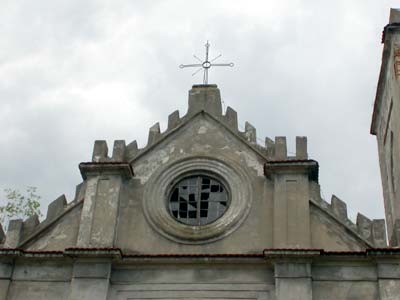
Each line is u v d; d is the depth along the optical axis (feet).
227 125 80.53
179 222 74.13
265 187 75.41
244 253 70.69
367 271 67.92
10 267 71.05
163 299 68.08
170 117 82.58
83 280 68.74
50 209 76.07
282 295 66.39
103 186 75.72
